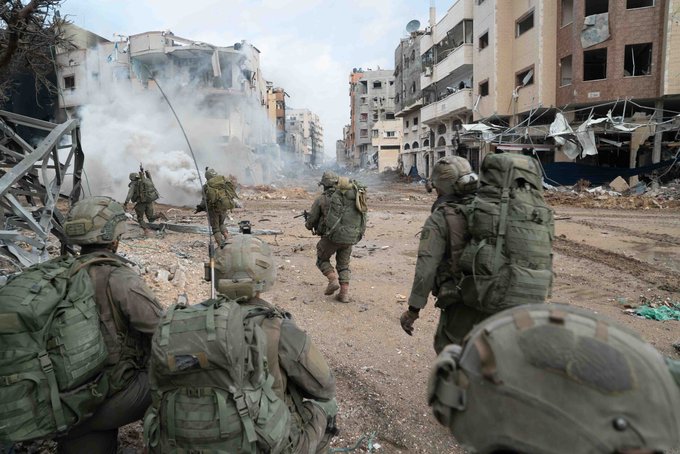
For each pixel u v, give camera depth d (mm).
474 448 1033
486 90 30344
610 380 931
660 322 5145
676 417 940
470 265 2553
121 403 2188
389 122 69500
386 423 3246
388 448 2994
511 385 991
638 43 22250
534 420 954
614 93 22766
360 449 2979
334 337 4836
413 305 2850
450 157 2932
